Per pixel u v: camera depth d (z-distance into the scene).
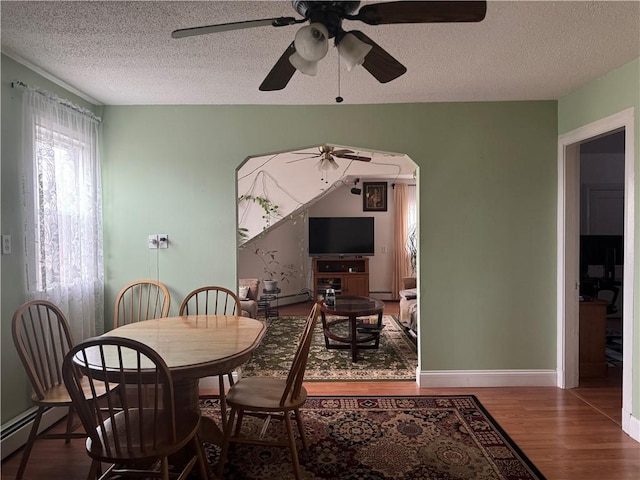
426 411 2.90
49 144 2.68
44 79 2.77
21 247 2.55
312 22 1.63
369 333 4.47
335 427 2.67
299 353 2.09
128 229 3.39
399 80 2.85
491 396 3.18
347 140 3.39
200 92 3.09
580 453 2.36
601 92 2.82
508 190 3.36
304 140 3.39
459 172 3.37
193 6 1.91
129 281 3.39
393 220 7.82
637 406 2.53
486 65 2.60
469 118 3.36
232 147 3.39
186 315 3.06
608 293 6.07
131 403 2.85
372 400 3.10
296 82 2.88
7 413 2.44
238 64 2.57
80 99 3.16
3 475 2.17
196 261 3.40
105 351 2.05
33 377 2.11
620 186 6.10
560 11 1.95
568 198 3.29
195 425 1.86
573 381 3.35
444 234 3.38
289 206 5.58
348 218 7.37
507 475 2.15
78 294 2.96
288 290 7.52
